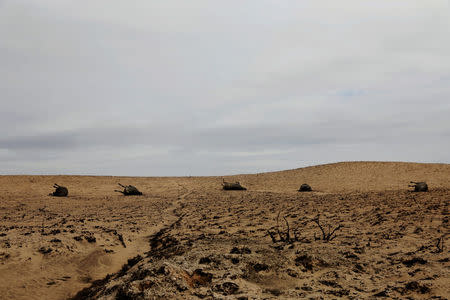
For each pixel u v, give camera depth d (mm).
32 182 41250
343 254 6645
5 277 6930
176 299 4316
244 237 9727
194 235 10242
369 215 14422
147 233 12234
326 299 4246
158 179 52469
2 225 13195
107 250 9203
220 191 38750
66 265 7980
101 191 38219
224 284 4715
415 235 9297
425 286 4512
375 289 4629
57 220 14797
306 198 26828
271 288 4816
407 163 50875
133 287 4551
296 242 7949
